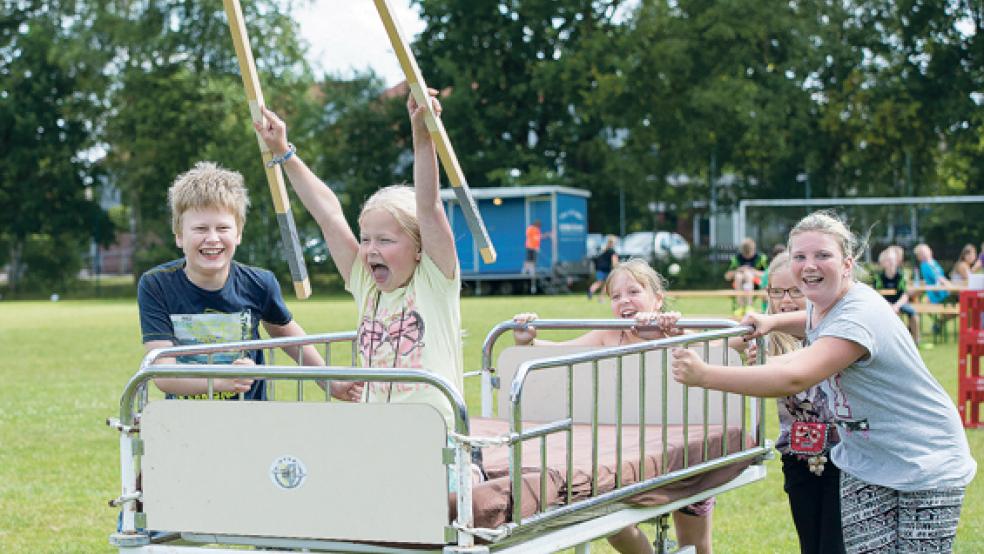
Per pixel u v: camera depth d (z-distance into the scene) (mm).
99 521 7496
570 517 3832
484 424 5242
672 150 43562
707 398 4598
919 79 42469
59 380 15547
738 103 41031
